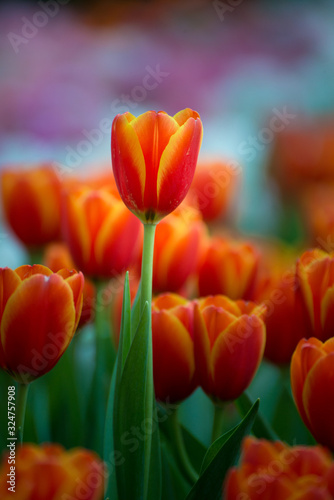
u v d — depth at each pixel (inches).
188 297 31.2
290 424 26.6
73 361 26.9
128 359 20.8
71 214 25.8
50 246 30.9
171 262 27.1
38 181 30.0
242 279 27.3
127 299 21.6
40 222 30.3
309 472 18.4
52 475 17.6
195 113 22.1
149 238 21.7
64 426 26.5
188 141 21.3
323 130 58.2
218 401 23.2
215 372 22.7
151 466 21.4
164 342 22.8
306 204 50.1
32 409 27.0
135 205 21.6
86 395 27.3
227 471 20.6
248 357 22.7
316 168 53.8
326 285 22.9
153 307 23.3
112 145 21.8
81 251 25.8
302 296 23.5
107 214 25.6
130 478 20.9
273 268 32.2
